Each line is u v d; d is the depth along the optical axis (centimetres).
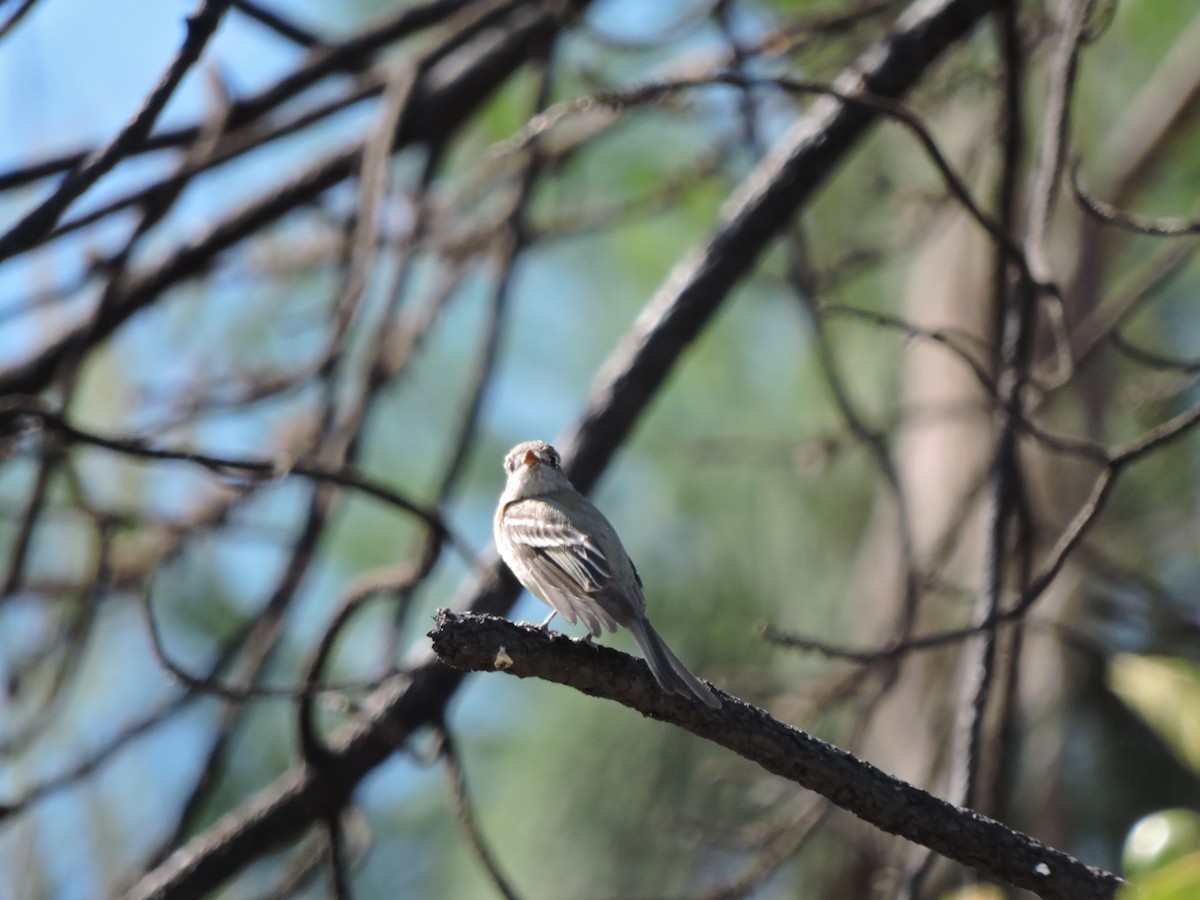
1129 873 522
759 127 1124
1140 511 1269
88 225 1033
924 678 1149
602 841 1239
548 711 1305
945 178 831
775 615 1263
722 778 1130
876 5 1093
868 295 1362
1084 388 1225
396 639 938
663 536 1304
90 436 797
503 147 823
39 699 1105
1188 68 1315
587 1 1168
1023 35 1112
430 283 1299
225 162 1061
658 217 1390
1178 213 1421
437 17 1165
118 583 1121
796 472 1291
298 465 860
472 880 1309
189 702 981
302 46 1157
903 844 933
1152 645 1155
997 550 905
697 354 1362
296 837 881
